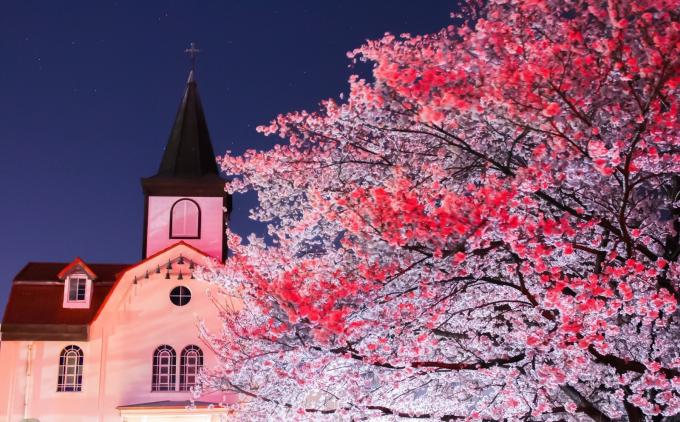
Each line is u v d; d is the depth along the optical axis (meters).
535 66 8.35
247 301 15.72
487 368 10.10
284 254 14.86
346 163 12.30
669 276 9.63
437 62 9.62
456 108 9.18
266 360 11.09
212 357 27.05
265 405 12.98
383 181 12.17
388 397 12.16
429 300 10.48
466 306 11.45
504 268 10.83
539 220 8.88
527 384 10.22
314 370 10.56
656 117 8.34
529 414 10.50
